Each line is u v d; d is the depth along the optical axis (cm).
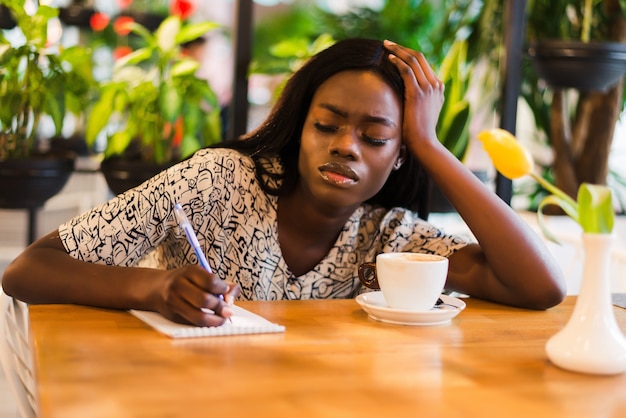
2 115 225
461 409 78
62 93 233
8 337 118
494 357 96
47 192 225
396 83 130
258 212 138
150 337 99
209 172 133
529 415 77
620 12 279
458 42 252
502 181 228
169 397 77
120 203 127
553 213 294
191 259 137
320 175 125
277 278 140
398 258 117
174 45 247
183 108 241
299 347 97
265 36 479
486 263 134
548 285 126
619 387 87
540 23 292
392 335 105
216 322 102
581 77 227
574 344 91
